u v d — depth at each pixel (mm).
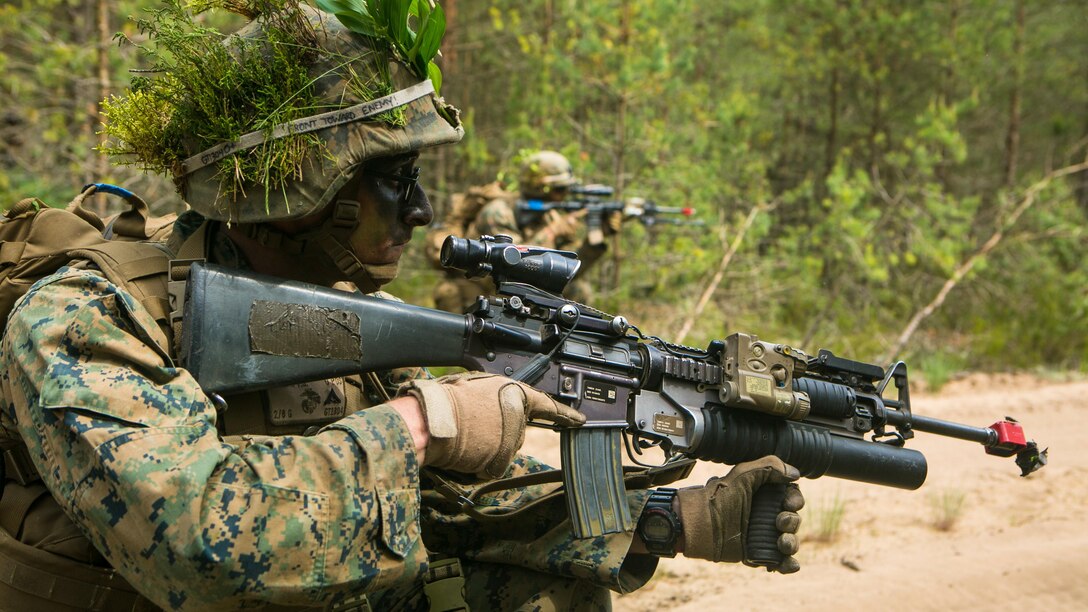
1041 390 8164
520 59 12266
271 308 1811
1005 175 13906
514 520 2322
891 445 2424
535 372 2029
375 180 1934
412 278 10531
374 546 1671
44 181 7434
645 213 8086
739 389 2174
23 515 1796
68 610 1771
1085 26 13945
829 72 13953
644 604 3695
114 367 1624
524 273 2090
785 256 10836
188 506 1522
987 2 12047
